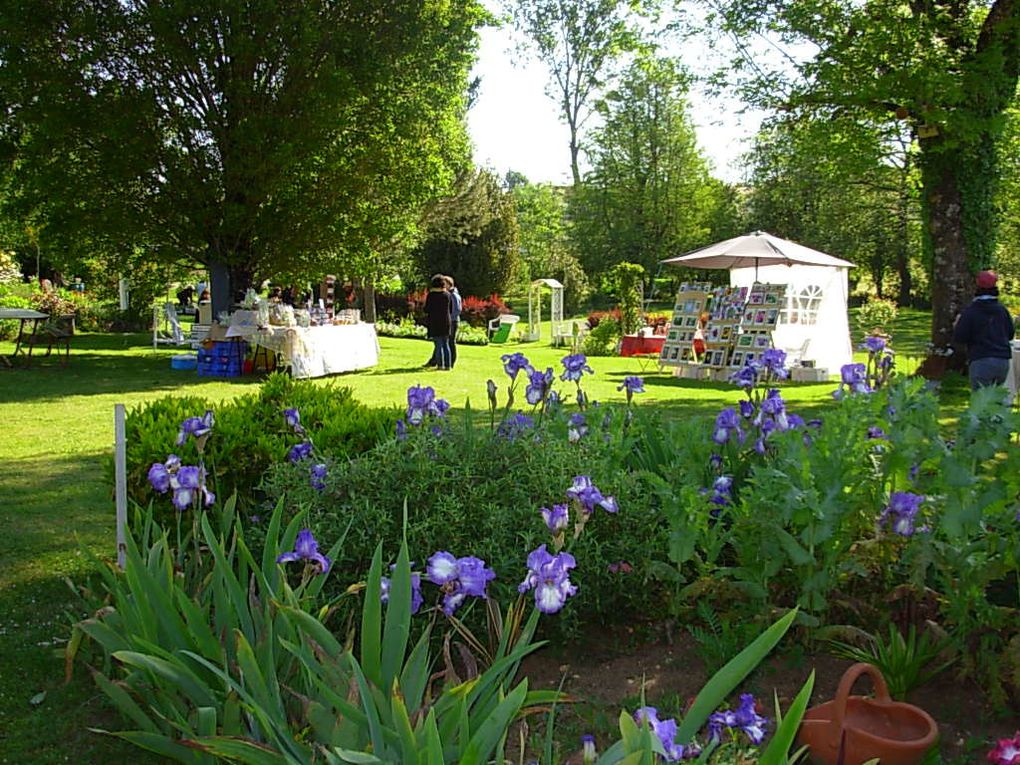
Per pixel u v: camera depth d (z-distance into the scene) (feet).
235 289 58.65
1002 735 9.19
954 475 9.64
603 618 12.12
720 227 143.23
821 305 54.80
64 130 50.72
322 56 54.65
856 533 11.54
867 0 42.70
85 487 21.38
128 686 8.50
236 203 55.31
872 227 114.73
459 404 35.65
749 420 13.61
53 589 14.51
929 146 43.29
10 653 11.94
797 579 11.21
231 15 50.52
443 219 98.78
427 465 12.07
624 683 10.76
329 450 14.96
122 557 11.28
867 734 7.89
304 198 56.90
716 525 11.41
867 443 11.36
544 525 11.35
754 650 6.03
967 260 44.37
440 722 6.64
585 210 148.15
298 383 19.39
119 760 9.41
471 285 117.80
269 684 7.54
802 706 5.11
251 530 12.94
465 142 65.77
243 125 52.19
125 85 52.54
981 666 9.78
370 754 6.03
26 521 18.45
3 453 25.49
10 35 49.70
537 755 9.05
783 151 60.49
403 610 7.48
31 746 9.65
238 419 16.85
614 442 14.14
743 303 50.52
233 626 8.55
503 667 7.08
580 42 127.13
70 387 41.39
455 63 60.13
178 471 10.65
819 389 44.04
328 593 11.23
